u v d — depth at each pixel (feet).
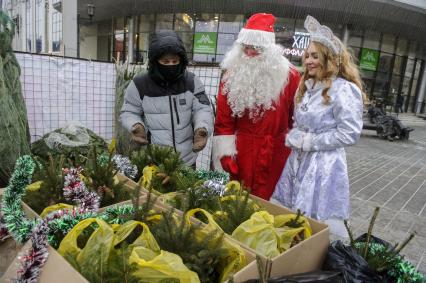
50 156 4.99
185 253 3.36
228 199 4.83
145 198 4.78
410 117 63.72
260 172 7.75
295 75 8.07
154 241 3.41
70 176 4.63
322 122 6.63
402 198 15.48
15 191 4.79
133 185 5.55
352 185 17.01
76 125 9.59
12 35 8.63
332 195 6.72
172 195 5.15
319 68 6.57
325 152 6.76
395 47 59.67
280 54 7.75
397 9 50.85
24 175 4.94
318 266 4.26
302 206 6.75
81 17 64.64
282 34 51.78
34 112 10.81
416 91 69.36
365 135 36.60
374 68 59.21
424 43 60.34
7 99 7.88
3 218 4.53
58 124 11.37
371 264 4.10
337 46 6.52
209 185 5.08
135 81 7.97
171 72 7.37
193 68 11.03
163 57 7.22
